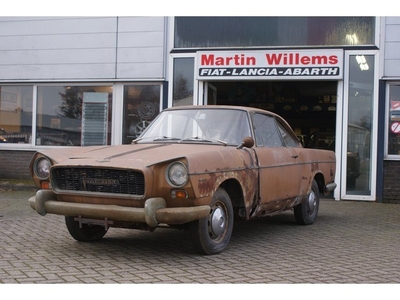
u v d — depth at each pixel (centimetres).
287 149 725
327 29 1134
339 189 1126
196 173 516
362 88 1118
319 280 473
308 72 1125
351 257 578
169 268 508
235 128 645
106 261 536
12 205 970
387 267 532
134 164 521
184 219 510
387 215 927
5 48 1292
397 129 1107
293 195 725
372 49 1107
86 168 539
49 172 558
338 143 1128
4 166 1304
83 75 1246
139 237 678
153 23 1207
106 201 537
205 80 1174
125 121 1234
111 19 1229
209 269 507
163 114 691
